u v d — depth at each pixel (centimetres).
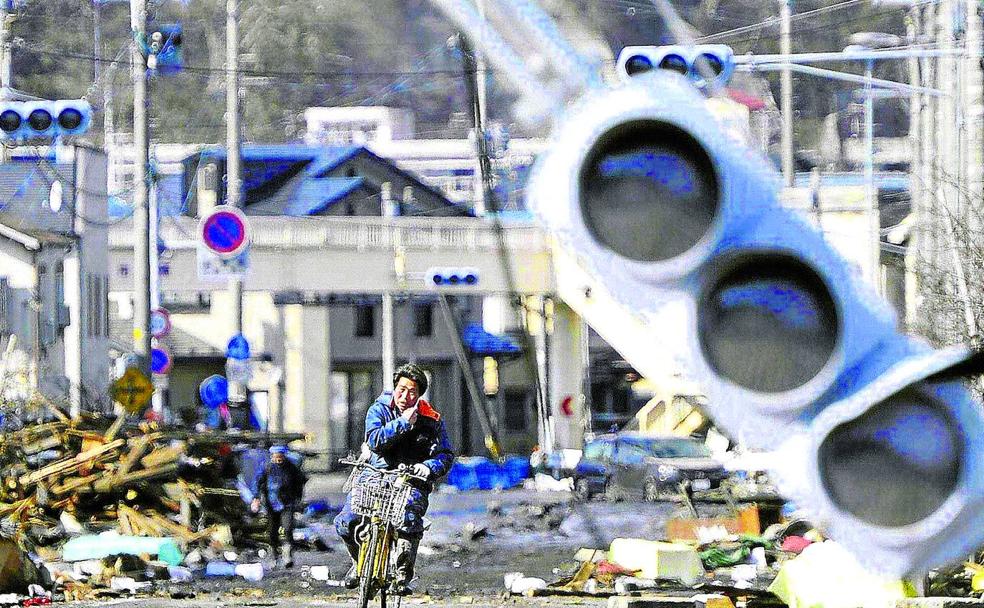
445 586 6925
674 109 1788
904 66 19725
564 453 16800
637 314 1794
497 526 10975
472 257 18688
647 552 6881
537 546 9381
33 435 10994
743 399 1783
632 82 1803
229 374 14488
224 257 12519
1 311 18412
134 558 7331
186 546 9025
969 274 8381
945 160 10231
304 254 19138
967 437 1798
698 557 6869
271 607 5597
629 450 14412
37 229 19550
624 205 1794
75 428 11331
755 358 1786
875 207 15950
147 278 13725
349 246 19162
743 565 7456
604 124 1798
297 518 11181
